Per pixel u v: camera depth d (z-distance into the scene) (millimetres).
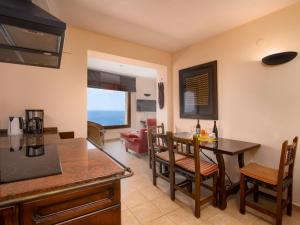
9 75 2119
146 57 3281
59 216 800
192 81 3182
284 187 1699
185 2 1967
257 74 2305
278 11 2107
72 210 836
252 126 2361
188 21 2387
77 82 2551
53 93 2379
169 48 3389
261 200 2170
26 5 1108
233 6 2035
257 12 2158
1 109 2084
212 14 2207
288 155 1729
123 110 6859
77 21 2383
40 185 770
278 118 2113
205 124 2992
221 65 2734
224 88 2689
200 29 2613
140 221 1784
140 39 2971
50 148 1432
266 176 1743
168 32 2711
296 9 1967
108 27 2555
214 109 2803
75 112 2535
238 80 2516
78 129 2559
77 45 2559
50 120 2365
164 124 3715
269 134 2195
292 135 2004
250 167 1979
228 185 2270
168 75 3635
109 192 951
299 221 1771
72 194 833
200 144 2211
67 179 840
